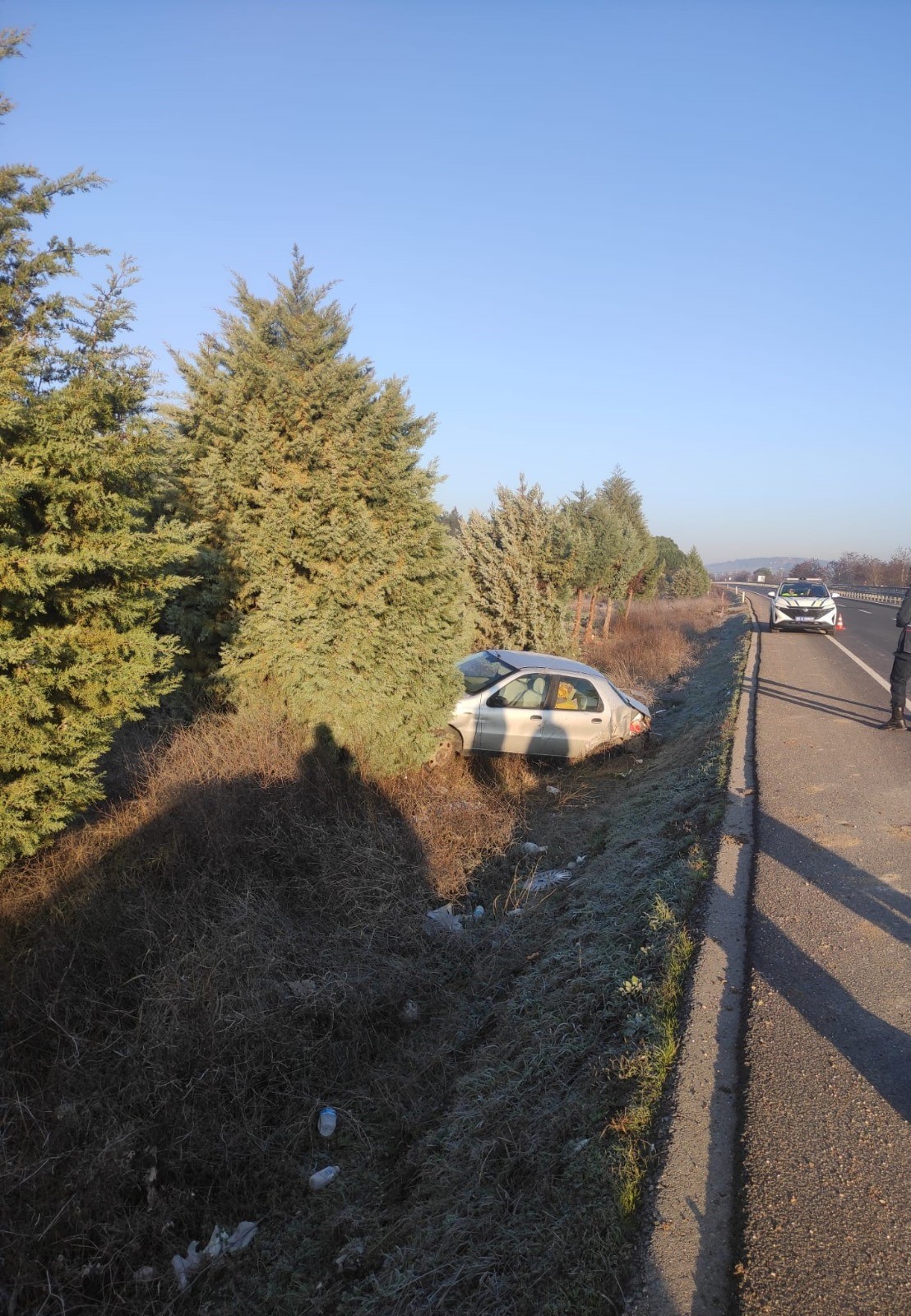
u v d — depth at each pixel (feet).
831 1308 7.73
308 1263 10.97
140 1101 12.30
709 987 13.42
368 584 22.59
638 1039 12.17
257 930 15.58
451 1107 13.16
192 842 16.74
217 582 21.43
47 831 13.61
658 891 17.69
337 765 22.68
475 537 49.70
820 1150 9.77
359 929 17.60
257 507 21.71
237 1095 12.99
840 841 20.34
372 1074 14.39
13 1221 10.33
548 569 49.26
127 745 18.97
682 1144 9.90
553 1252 8.87
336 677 22.35
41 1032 12.66
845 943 15.01
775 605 83.66
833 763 28.30
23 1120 11.38
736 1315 7.66
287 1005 14.79
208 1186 12.01
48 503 13.33
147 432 14.47
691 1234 8.64
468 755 31.53
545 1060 12.72
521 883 21.80
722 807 22.85
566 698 33.06
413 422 24.08
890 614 120.98
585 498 67.10
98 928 14.26
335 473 21.47
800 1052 11.70
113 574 14.37
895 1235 8.57
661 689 57.21
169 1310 10.24
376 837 20.38
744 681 46.09
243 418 21.40
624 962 14.75
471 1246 9.64
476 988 16.78
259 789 18.93
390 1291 9.57
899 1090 10.93
